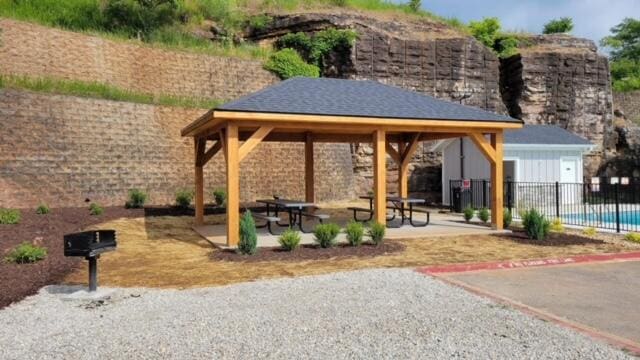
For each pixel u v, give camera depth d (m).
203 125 10.60
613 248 9.67
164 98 20.44
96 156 17.25
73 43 19.78
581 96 27.64
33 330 4.80
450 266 7.84
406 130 11.58
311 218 15.05
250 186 20.22
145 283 6.92
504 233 11.70
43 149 16.12
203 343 4.33
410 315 5.14
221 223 13.78
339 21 25.25
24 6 22.45
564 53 27.56
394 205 16.88
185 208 17.00
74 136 16.86
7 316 5.28
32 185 15.71
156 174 18.58
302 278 6.91
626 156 27.72
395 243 10.13
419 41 25.25
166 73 21.56
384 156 11.01
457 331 4.61
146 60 21.27
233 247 9.66
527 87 26.88
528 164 19.66
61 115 16.69
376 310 5.33
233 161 9.63
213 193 18.58
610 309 5.52
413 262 8.23
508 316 5.09
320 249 9.39
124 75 20.72
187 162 19.39
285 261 8.36
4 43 18.06
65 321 5.09
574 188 20.03
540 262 8.32
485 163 19.47
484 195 17.70
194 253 9.36
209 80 22.34
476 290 6.30
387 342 4.32
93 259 6.30
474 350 4.11
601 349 4.11
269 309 5.38
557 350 4.09
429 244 10.12
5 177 15.20
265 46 25.86
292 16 25.80
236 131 9.62
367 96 11.98
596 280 7.04
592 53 28.30
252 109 9.47
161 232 12.23
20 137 15.69
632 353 4.04
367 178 23.81
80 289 6.47
